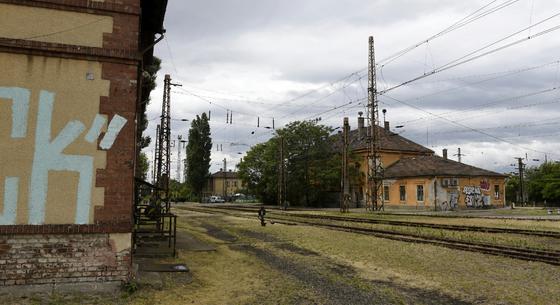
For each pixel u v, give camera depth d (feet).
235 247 48.57
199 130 287.69
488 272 34.58
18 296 23.98
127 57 27.17
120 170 26.68
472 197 155.84
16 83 25.45
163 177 131.23
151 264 34.65
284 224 81.87
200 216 110.32
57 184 25.59
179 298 25.84
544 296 27.37
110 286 25.79
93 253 25.72
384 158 185.88
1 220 24.53
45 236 25.05
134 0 27.73
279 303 25.58
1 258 24.29
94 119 26.53
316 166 188.14
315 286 29.86
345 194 130.93
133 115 27.27
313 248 47.80
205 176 286.87
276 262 39.14
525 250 43.09
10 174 24.91
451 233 63.00
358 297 27.04
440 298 26.99
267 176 200.95
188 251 43.16
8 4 25.57
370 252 44.68
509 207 174.40
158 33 39.91
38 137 25.54
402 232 63.52
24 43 25.39
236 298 26.55
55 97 25.99
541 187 239.71
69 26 26.45
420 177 155.22
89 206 25.95
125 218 26.43
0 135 24.95
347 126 133.49
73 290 25.14
